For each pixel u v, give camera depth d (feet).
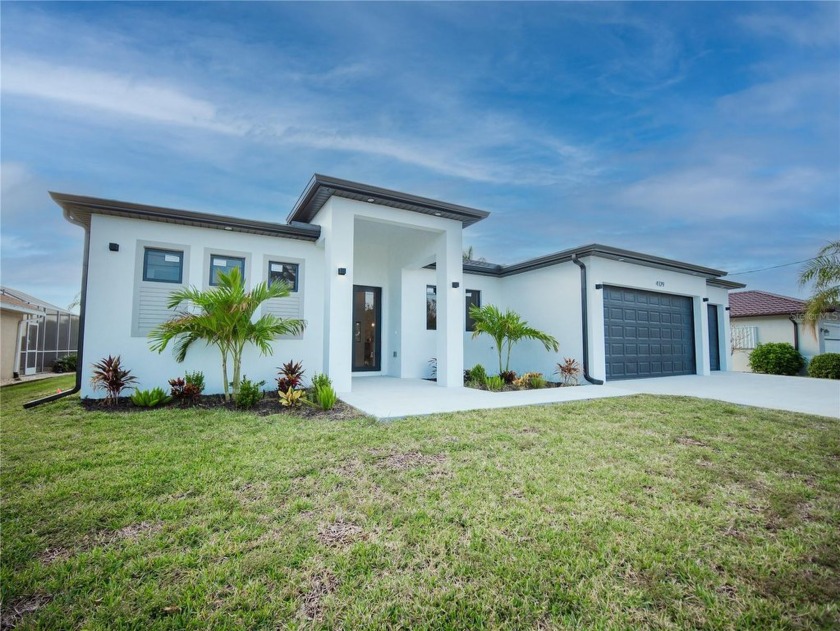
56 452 13.75
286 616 6.24
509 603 6.55
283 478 11.46
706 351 43.27
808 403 23.54
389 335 39.37
